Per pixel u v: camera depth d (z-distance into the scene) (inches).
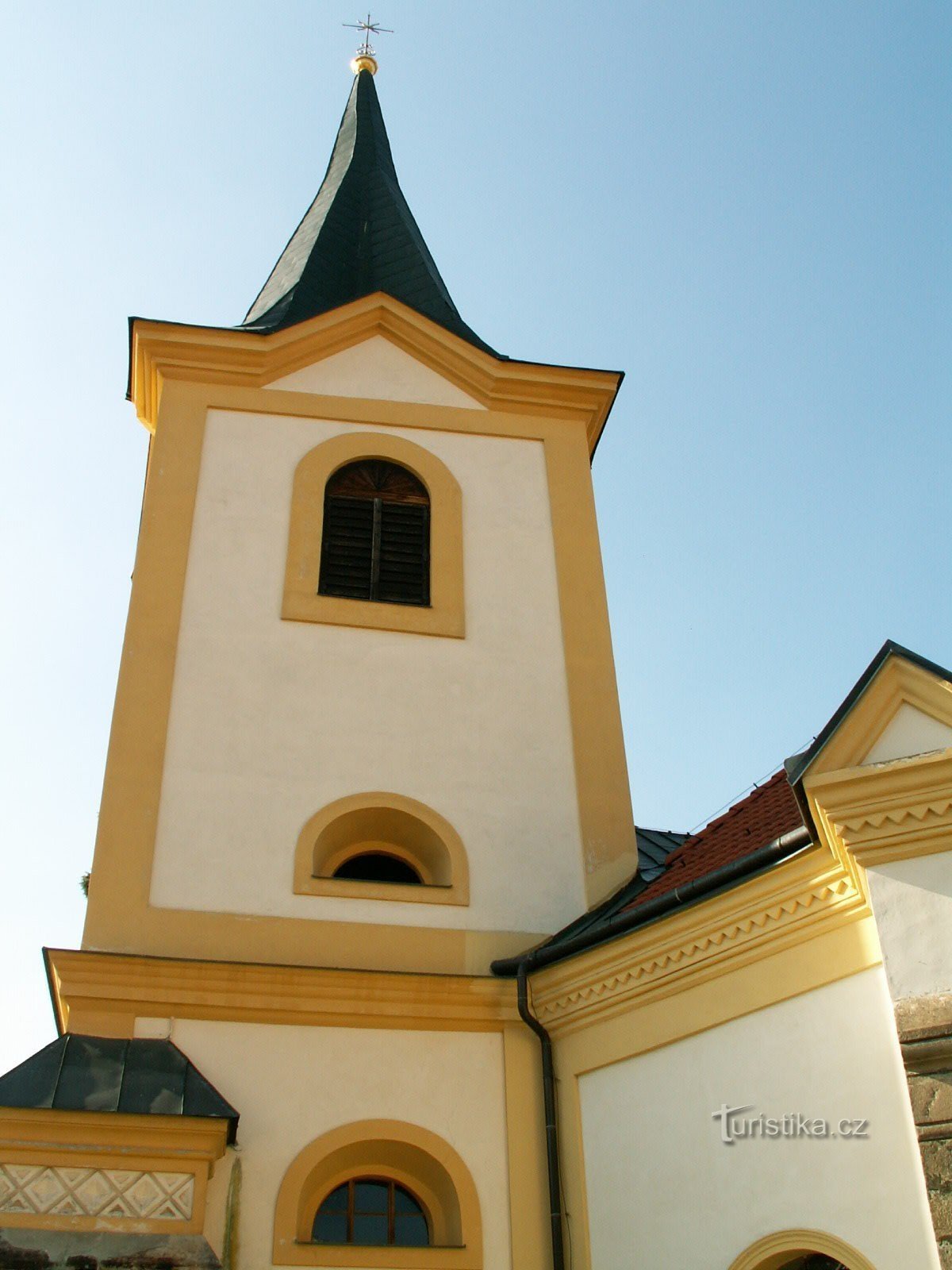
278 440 661.9
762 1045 415.2
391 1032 494.0
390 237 826.8
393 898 531.5
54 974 497.0
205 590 600.1
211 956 504.1
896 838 384.8
